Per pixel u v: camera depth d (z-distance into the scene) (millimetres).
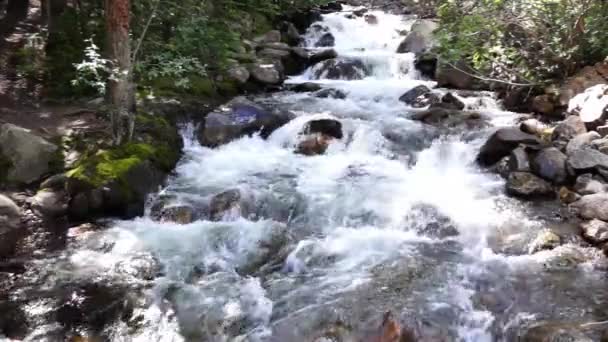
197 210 5988
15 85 8680
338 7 16797
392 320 4117
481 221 5586
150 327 4242
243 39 11555
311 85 10211
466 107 8844
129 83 6676
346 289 4629
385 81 10844
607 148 6379
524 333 3938
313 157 7430
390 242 5379
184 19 8086
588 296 4422
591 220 5453
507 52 8555
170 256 5195
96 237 5484
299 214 5953
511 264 4934
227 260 5180
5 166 6332
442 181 6613
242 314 4383
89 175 5910
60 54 9016
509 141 6773
